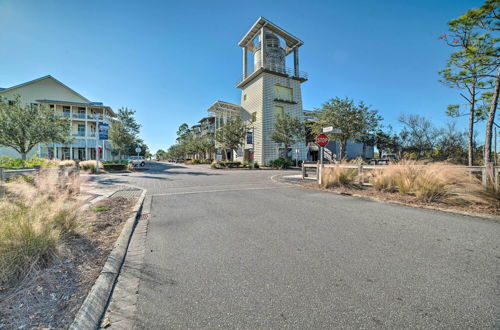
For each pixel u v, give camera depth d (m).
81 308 1.73
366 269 2.36
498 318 1.60
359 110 16.59
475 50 7.72
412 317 1.63
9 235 2.22
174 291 2.02
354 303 1.81
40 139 12.68
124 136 22.62
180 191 7.82
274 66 25.69
